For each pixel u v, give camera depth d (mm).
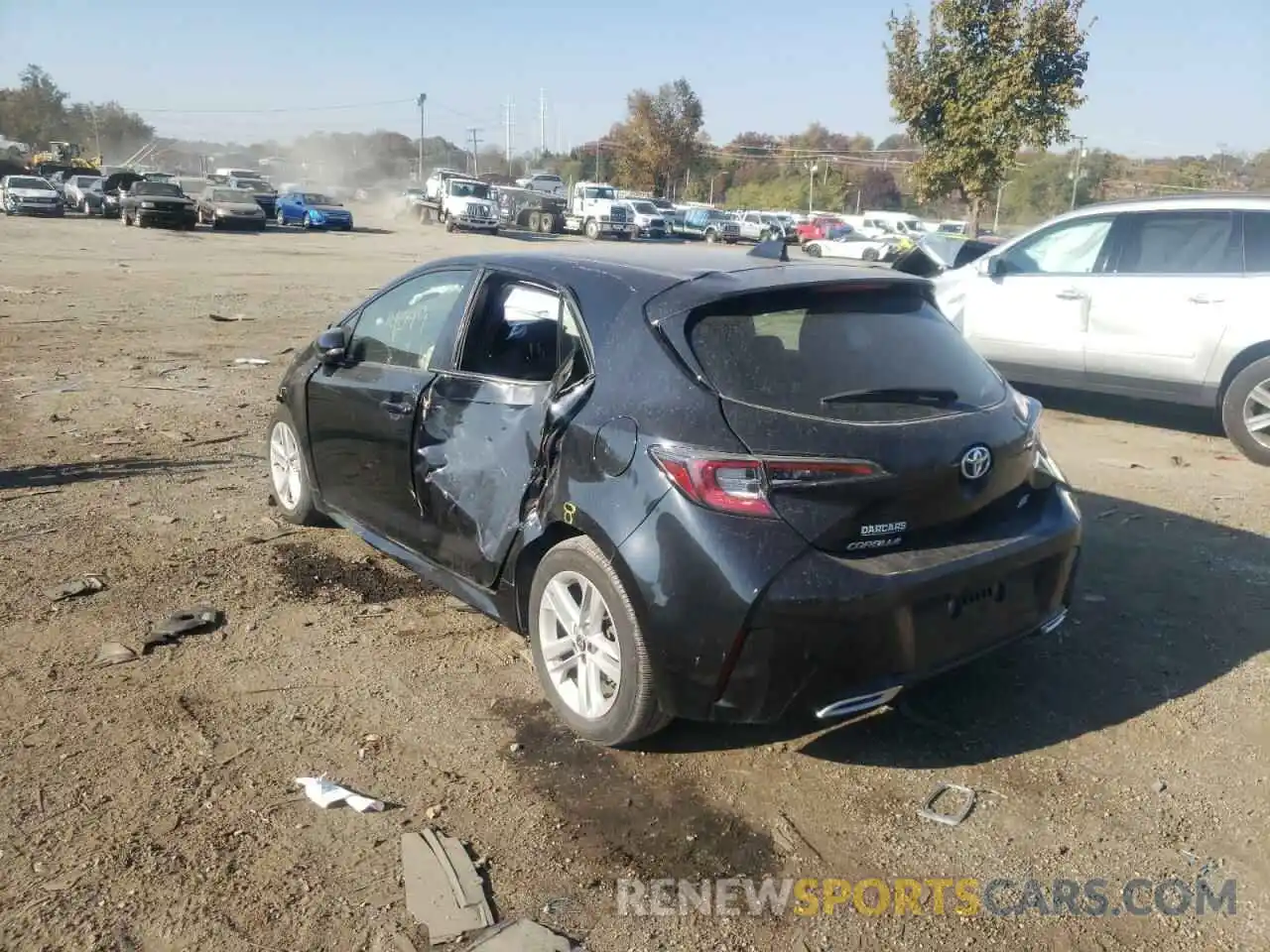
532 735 3609
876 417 3238
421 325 4555
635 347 3432
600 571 3348
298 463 5469
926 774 3418
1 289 16875
